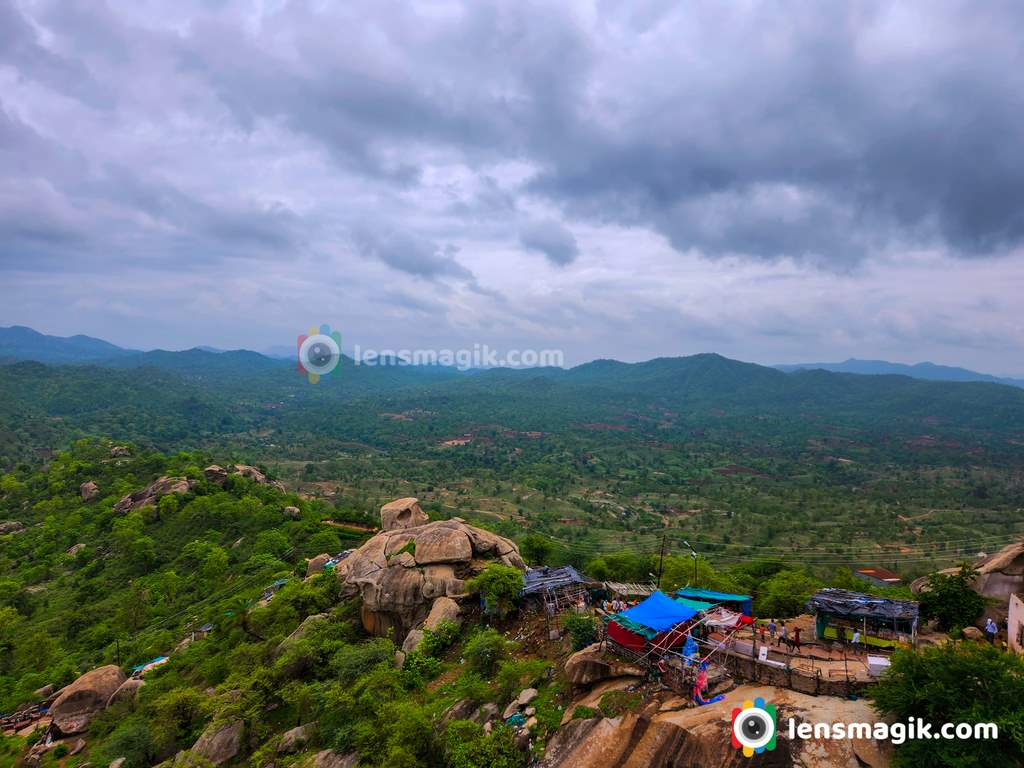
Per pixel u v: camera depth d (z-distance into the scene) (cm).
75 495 12475
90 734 4759
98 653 6744
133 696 5062
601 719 2327
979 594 3075
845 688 2252
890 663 2173
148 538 9631
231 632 5550
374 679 3484
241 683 4138
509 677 3039
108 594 8562
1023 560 3120
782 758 1980
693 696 2338
